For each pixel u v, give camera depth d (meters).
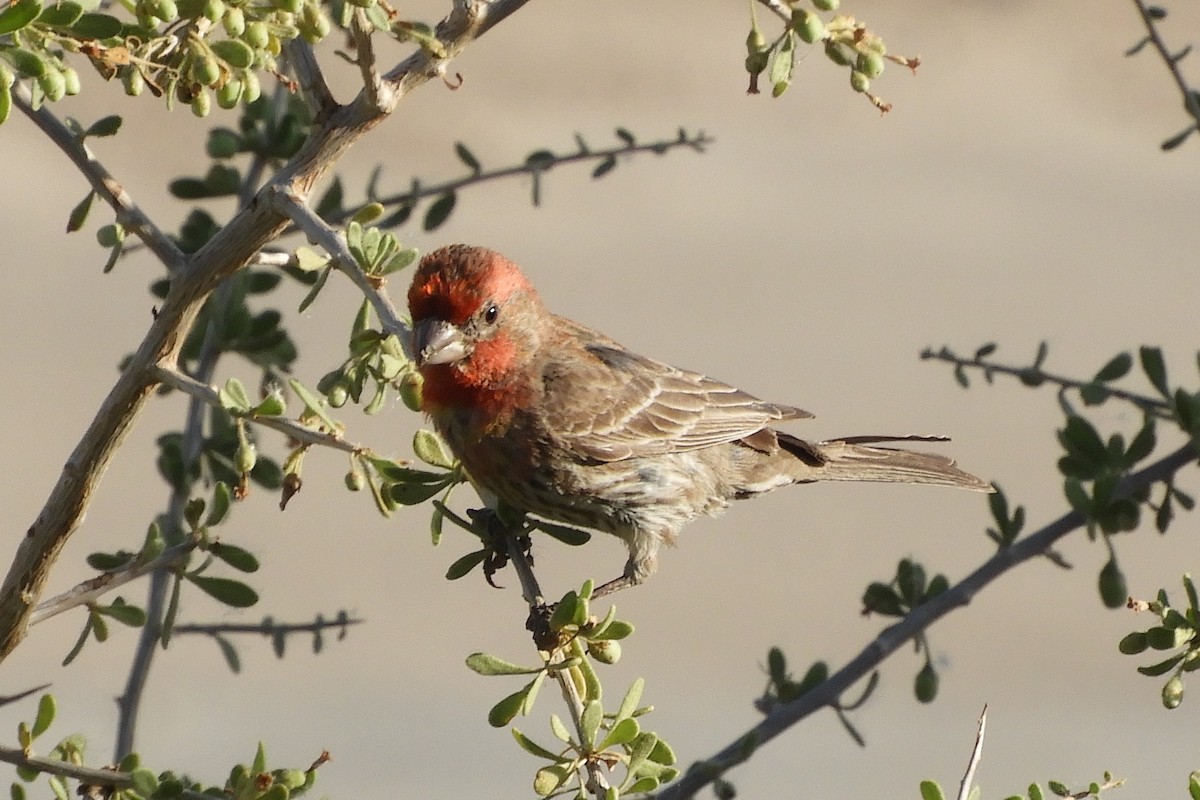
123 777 6.65
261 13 6.53
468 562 8.48
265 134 9.98
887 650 9.28
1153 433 9.42
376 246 7.11
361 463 7.20
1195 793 6.71
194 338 9.88
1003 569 9.37
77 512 6.99
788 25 7.07
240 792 6.66
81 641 6.99
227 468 9.44
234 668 9.14
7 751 6.63
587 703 6.80
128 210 7.14
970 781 6.46
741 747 9.11
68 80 6.10
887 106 7.27
